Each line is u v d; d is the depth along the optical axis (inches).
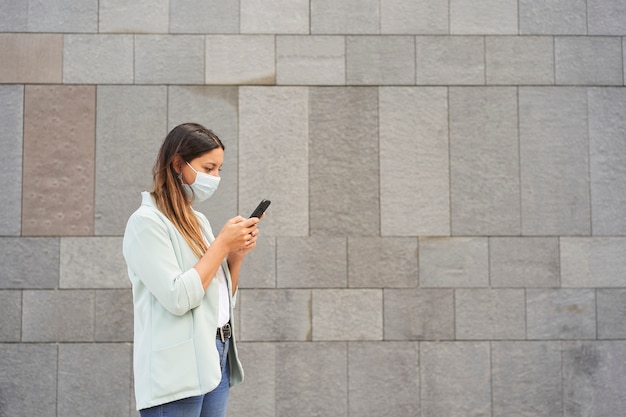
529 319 199.2
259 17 204.1
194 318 111.1
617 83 206.7
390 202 201.2
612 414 197.5
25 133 199.2
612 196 203.8
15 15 201.3
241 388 194.7
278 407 194.9
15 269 195.5
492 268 200.4
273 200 199.9
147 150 200.5
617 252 202.2
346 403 195.6
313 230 199.5
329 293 197.8
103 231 197.6
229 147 201.0
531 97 205.3
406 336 197.8
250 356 195.5
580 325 199.6
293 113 202.4
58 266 196.1
